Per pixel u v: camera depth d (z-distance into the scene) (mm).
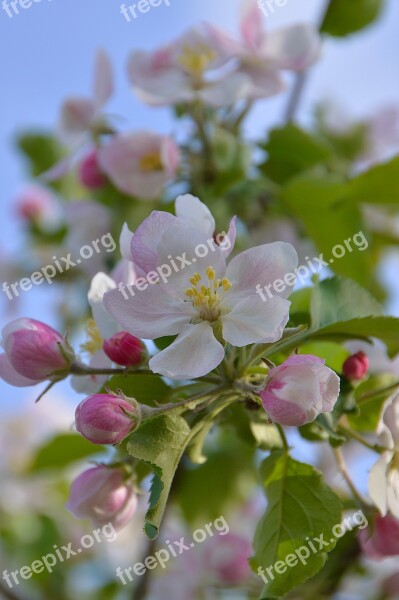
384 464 385
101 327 394
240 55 540
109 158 520
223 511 545
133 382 395
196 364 362
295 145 542
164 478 358
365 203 508
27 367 384
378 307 402
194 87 527
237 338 362
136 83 526
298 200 512
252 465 548
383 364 439
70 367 385
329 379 358
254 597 533
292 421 356
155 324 367
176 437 363
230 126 542
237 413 392
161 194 529
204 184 521
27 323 390
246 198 532
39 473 511
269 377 359
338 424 390
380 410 405
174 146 514
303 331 384
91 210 544
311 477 384
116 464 395
